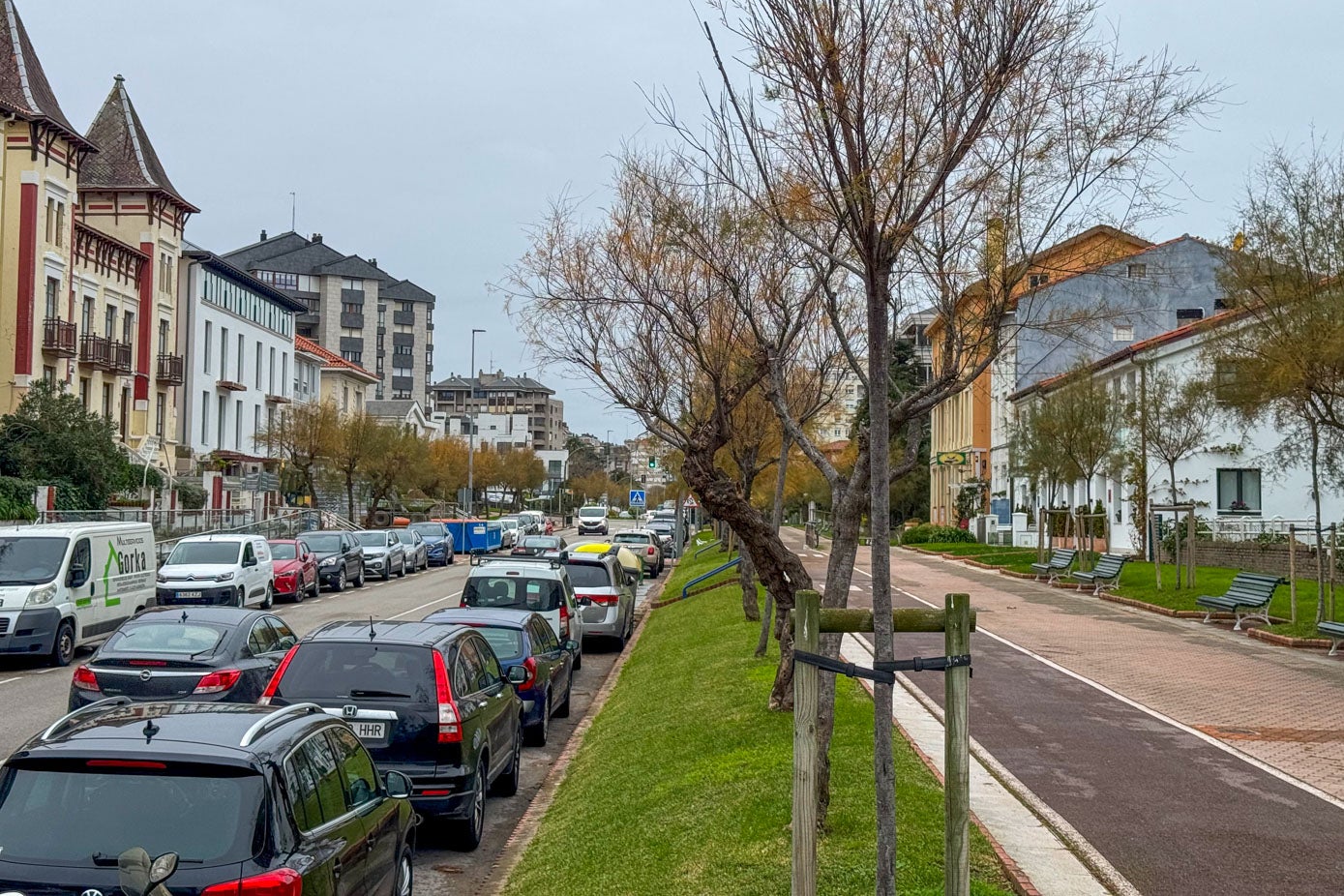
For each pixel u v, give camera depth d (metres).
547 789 12.70
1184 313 44.88
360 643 10.08
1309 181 21.17
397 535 46.66
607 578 24.34
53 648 19.94
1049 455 37.09
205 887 5.14
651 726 13.70
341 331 138.62
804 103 6.38
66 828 5.30
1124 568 37.47
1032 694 15.80
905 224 6.27
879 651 5.72
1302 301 20.50
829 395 17.11
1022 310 12.29
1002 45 6.44
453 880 9.42
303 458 62.09
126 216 52.53
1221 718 14.28
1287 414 24.08
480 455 100.31
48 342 43.22
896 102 7.14
